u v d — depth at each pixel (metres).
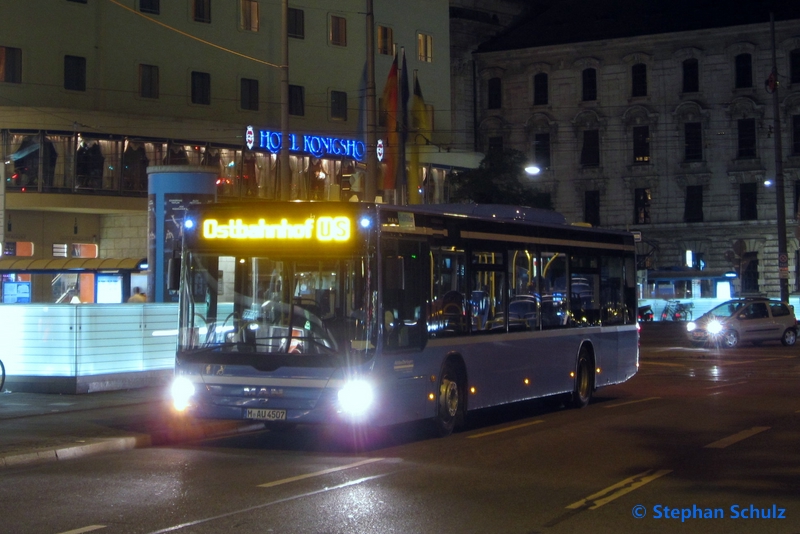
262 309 12.16
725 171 68.88
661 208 70.69
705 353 32.94
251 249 12.25
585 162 72.88
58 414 15.05
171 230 26.00
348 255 11.88
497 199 52.84
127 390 18.33
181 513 8.77
